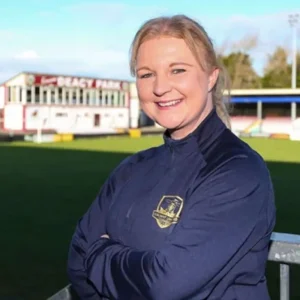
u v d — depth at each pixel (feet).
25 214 27.45
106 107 140.97
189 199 5.13
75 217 26.68
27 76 121.60
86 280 5.65
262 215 5.02
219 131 5.48
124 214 5.49
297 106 130.62
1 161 58.18
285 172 48.16
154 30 5.47
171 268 4.76
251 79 194.08
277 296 14.07
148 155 5.94
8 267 17.52
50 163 55.93
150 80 5.57
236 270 4.96
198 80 5.43
